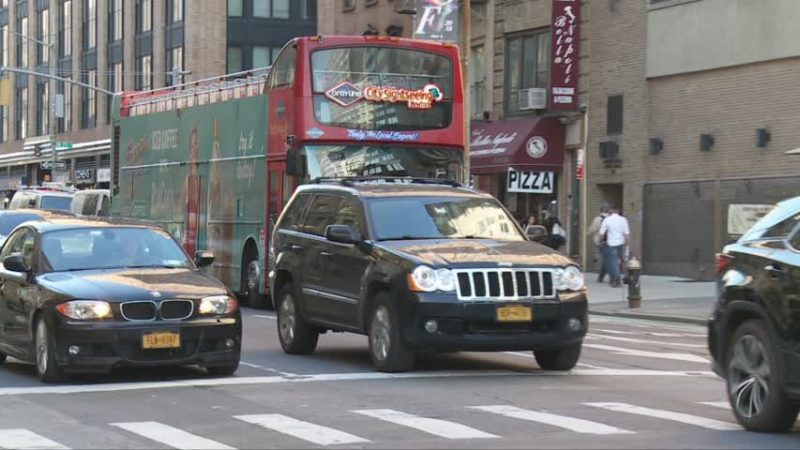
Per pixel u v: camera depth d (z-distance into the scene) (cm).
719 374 1602
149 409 1691
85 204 5491
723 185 4638
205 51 9419
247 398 1791
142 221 2244
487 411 1658
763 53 4438
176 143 4431
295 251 2395
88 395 1823
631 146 5119
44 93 12438
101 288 1914
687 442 1432
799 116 4291
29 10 12719
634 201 5100
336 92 3366
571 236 5500
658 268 4978
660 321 3588
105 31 11062
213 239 4056
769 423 1484
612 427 1535
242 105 3850
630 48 5119
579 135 5425
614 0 5203
